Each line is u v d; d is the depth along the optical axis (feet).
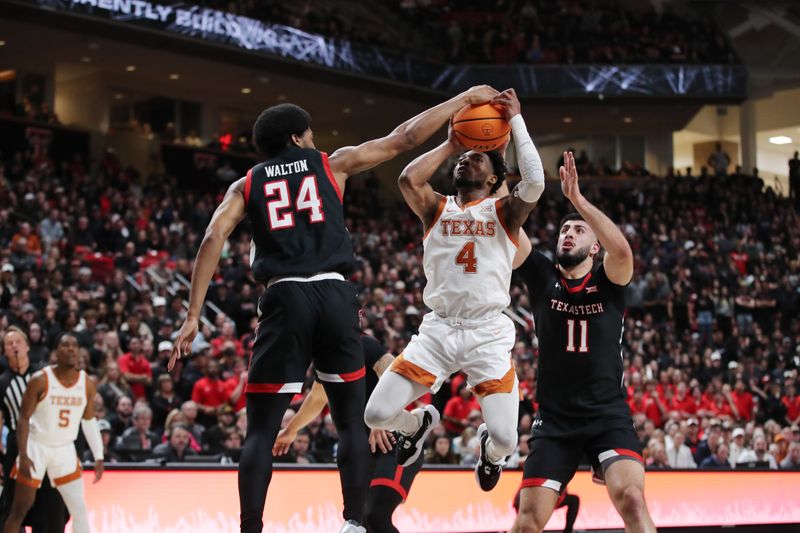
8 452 26.40
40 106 88.63
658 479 36.86
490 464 17.95
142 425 35.83
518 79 98.94
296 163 15.20
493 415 16.52
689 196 100.37
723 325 76.07
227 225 14.94
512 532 18.78
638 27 107.24
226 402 41.52
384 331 53.26
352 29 92.73
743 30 110.32
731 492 38.06
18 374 26.91
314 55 88.12
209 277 14.76
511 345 17.02
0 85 88.84
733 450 46.11
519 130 16.87
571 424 19.13
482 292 16.76
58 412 25.55
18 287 50.80
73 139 85.40
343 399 14.83
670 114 106.22
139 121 95.04
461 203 17.47
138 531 28.73
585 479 35.91
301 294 14.60
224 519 29.66
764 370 66.33
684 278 77.66
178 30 79.87
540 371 19.70
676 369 58.23
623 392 19.44
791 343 73.26
